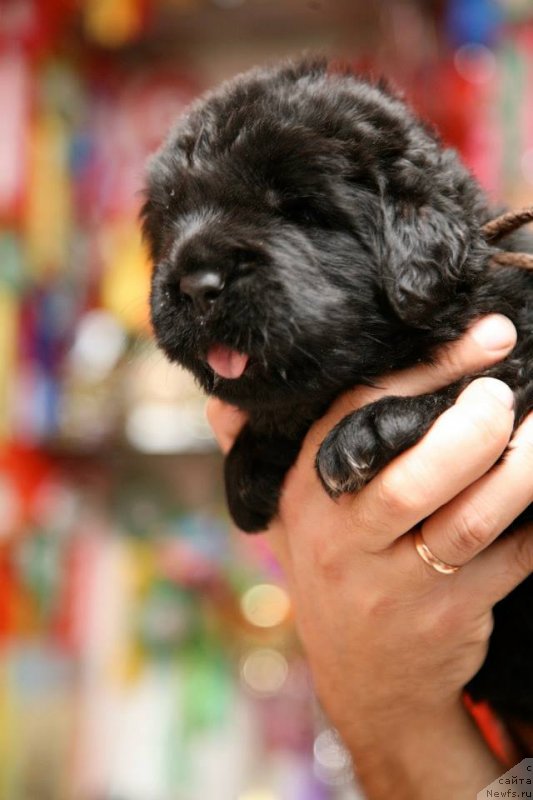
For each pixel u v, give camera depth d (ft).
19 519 3.04
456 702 1.96
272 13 3.36
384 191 1.78
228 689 3.01
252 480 1.95
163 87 3.49
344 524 1.78
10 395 3.08
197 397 3.03
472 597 1.79
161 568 3.11
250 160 1.78
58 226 3.26
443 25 3.05
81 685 3.07
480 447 1.69
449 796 1.95
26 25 3.12
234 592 3.07
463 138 2.93
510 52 2.94
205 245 1.73
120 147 3.42
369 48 3.26
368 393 1.81
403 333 1.80
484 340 1.78
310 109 1.81
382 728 1.96
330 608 1.87
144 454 3.16
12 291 3.10
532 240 1.93
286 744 2.96
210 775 2.89
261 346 1.71
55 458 3.21
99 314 3.24
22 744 2.91
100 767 2.96
